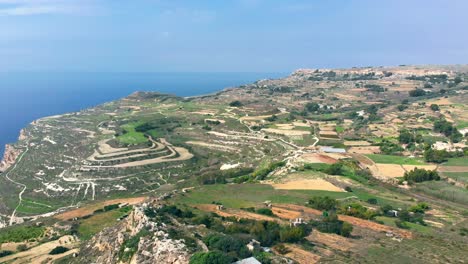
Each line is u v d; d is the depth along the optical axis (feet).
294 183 490.08
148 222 301.63
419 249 301.02
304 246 294.46
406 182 506.89
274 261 255.50
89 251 342.44
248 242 278.87
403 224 356.59
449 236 334.85
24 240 435.12
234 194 456.04
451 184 499.92
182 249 251.60
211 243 264.31
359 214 371.35
